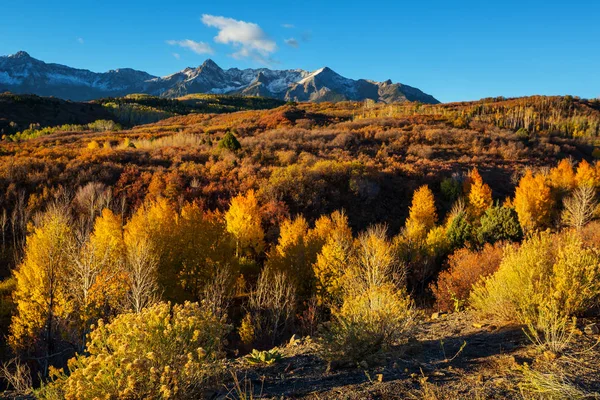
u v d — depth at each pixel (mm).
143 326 3131
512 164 43750
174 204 27000
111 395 2789
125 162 34875
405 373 3592
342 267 15609
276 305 14023
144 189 29391
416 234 21031
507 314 4930
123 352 2902
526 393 2828
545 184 31766
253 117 76250
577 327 4246
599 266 4547
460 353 4016
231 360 4844
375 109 90250
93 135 59812
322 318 15039
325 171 34000
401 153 46250
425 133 53906
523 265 4859
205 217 23781
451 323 5488
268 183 31484
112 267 12383
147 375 2863
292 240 19984
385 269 11938
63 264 12523
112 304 11203
